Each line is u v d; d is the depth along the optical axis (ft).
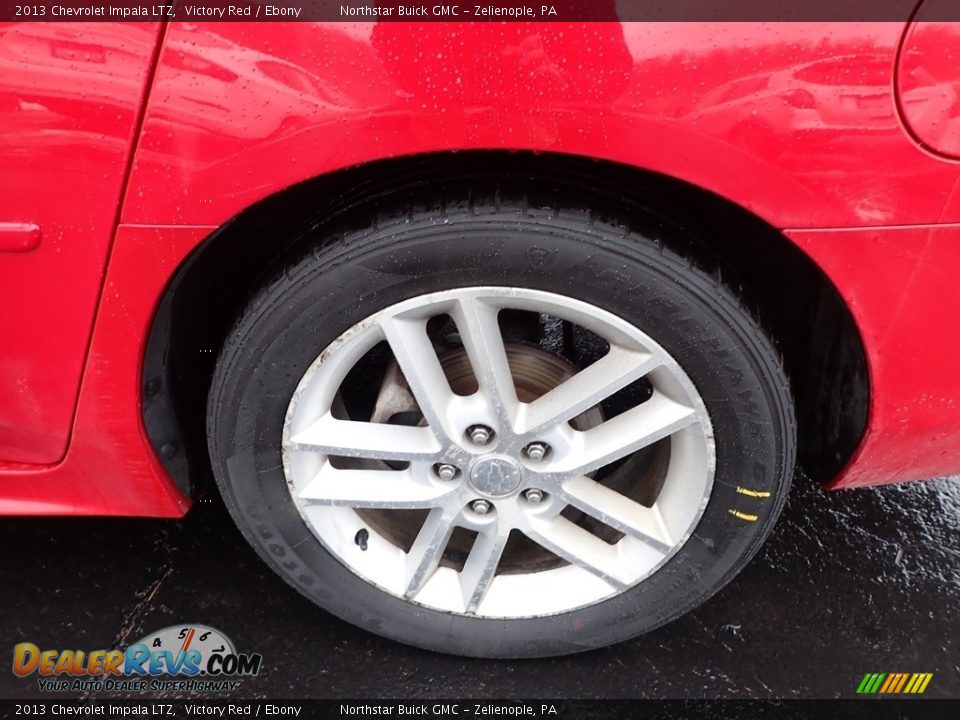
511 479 5.07
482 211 4.17
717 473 4.91
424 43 3.66
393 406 5.46
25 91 3.83
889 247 4.11
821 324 5.10
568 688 5.85
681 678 5.90
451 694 5.82
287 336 4.56
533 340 5.97
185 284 4.86
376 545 5.60
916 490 7.36
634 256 4.23
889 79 3.69
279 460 5.02
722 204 4.73
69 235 4.19
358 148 3.90
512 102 3.76
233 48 3.73
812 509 7.18
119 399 4.78
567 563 5.70
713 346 4.47
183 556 6.74
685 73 3.67
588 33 3.62
